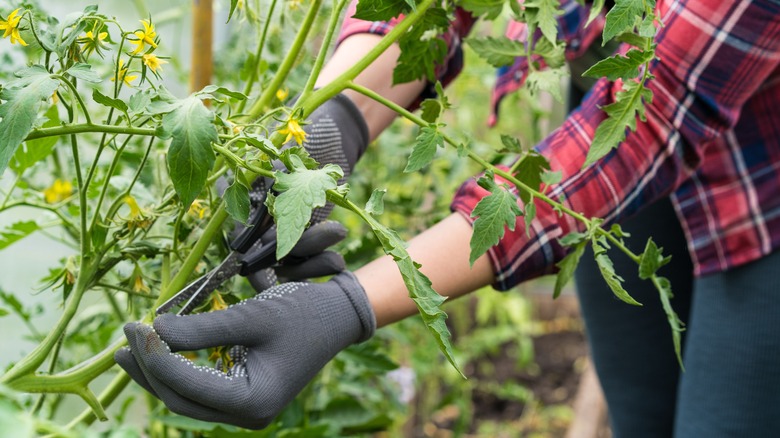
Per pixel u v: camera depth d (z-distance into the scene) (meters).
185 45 2.25
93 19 0.79
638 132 1.04
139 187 1.03
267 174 0.74
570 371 3.06
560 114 2.89
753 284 1.21
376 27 1.08
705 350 1.27
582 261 1.64
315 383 1.59
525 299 3.42
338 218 1.82
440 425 2.70
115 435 0.51
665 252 1.57
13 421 0.45
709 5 1.00
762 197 1.19
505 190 0.89
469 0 0.96
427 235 1.01
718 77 1.02
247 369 0.86
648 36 0.82
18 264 1.85
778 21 0.99
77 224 1.13
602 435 2.65
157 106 0.72
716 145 1.20
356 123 1.04
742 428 1.24
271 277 0.97
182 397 0.84
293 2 1.09
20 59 1.48
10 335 1.81
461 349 2.88
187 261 0.89
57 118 0.93
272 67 1.22
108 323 1.45
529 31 0.96
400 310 0.97
